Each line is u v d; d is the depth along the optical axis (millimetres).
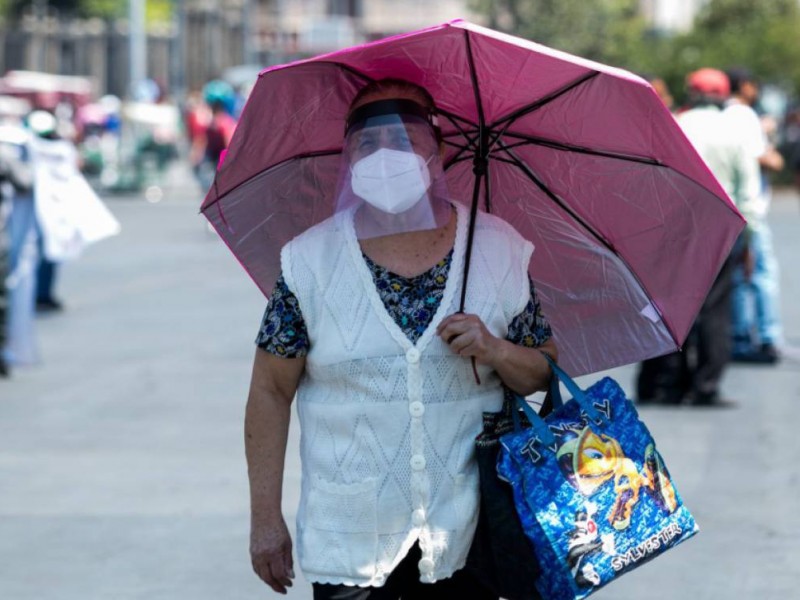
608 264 10398
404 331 9070
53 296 40281
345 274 9164
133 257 55156
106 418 25219
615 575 9094
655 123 9406
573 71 9234
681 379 26641
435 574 9188
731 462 21781
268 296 10562
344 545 9234
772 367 30922
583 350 10656
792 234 67875
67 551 17312
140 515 18875
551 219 10422
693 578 16234
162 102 125875
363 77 9609
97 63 168750
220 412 25766
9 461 21906
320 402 9297
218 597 15664
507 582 9203
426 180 9086
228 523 18547
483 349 9016
